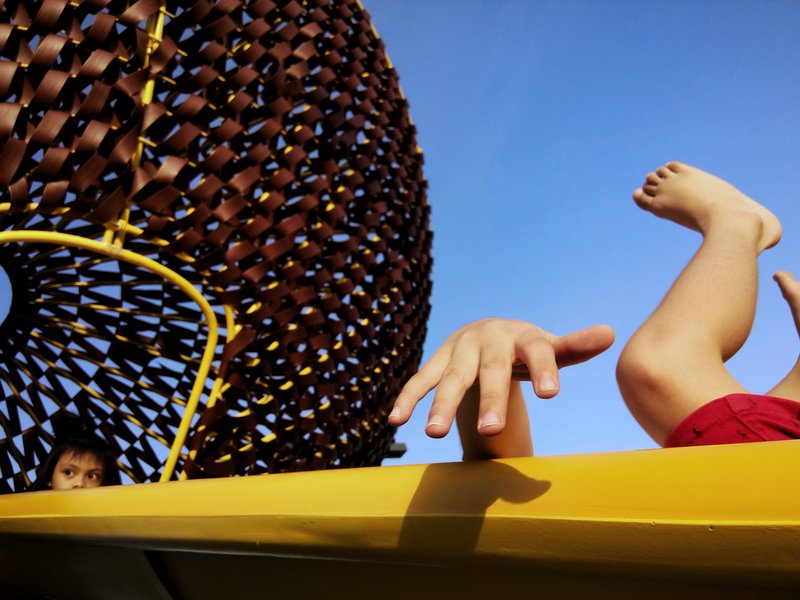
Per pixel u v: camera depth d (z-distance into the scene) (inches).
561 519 11.4
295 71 93.7
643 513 10.6
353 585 17.3
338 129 103.9
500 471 13.7
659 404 25.6
